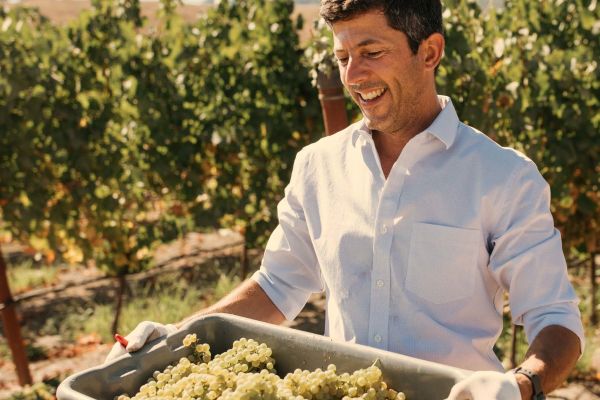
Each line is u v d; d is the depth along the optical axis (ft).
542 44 16.34
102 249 19.77
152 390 5.11
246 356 5.49
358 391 4.91
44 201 18.54
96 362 19.07
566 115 16.47
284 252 6.89
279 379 5.00
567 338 5.40
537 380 4.99
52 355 19.63
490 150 5.88
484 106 15.44
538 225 5.72
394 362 4.98
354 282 6.24
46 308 22.84
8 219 18.48
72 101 18.20
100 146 18.70
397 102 5.78
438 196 5.91
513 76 15.98
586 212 17.72
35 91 17.66
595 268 20.72
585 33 16.93
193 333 5.81
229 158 19.54
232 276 24.07
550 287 5.65
